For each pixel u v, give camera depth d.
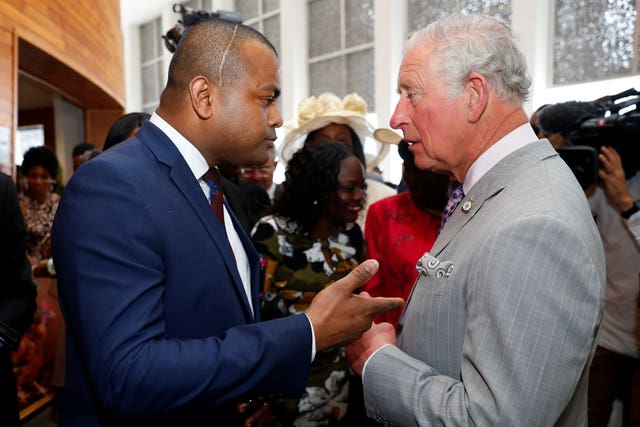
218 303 0.80
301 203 1.48
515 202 0.72
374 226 1.63
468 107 0.79
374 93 5.31
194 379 0.66
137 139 0.81
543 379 0.63
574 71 3.50
